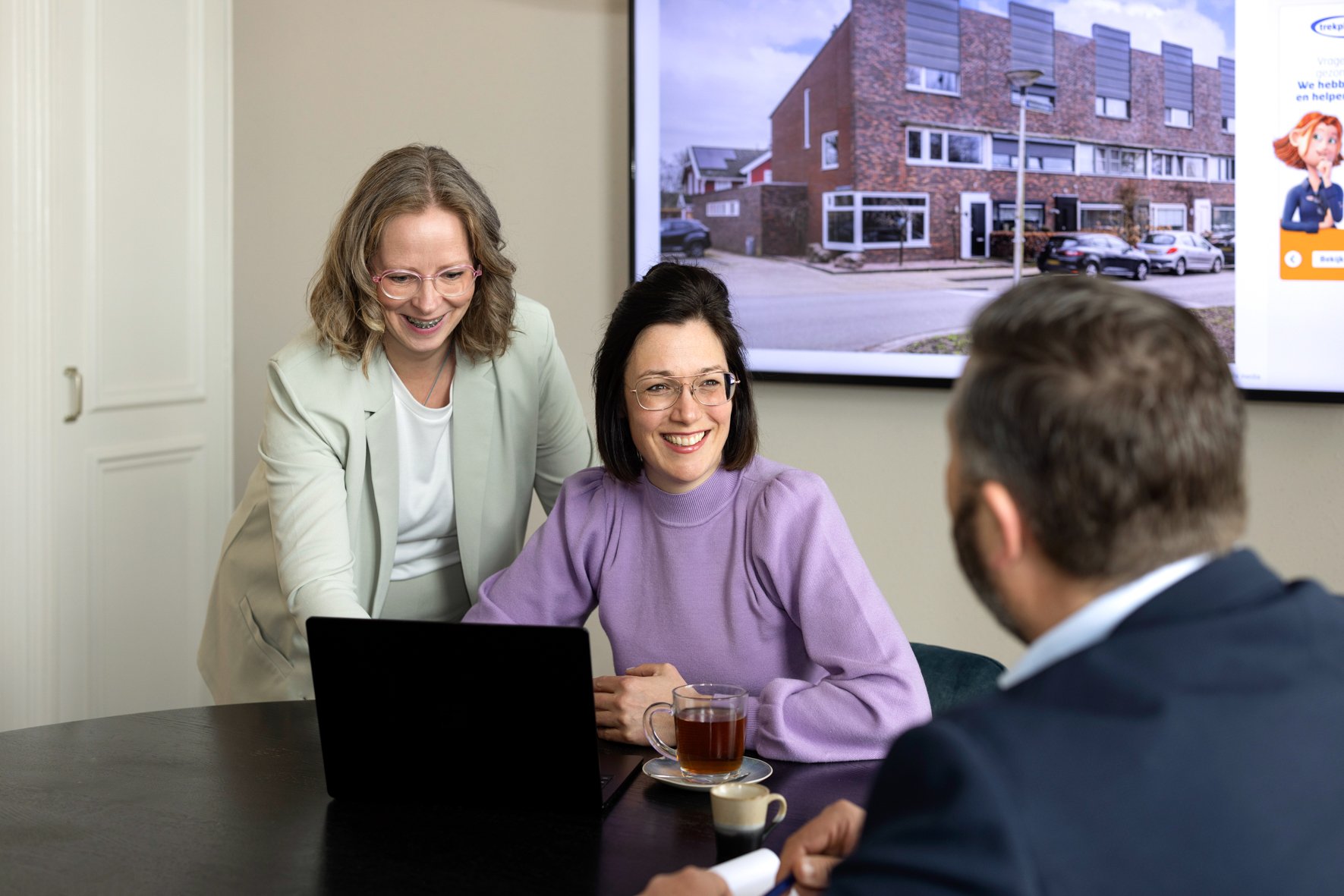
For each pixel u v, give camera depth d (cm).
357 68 329
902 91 281
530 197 314
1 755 149
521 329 199
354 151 332
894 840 66
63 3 295
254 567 210
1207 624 70
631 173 299
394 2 324
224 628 217
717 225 296
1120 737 66
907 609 290
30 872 115
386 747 133
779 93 289
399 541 202
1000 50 276
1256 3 256
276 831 125
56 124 294
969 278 282
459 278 178
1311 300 256
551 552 172
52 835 124
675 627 162
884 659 148
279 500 183
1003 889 61
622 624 166
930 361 284
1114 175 271
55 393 298
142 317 322
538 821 128
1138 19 265
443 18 319
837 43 284
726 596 160
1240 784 65
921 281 284
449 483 201
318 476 183
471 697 130
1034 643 80
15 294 289
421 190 175
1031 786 65
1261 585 73
